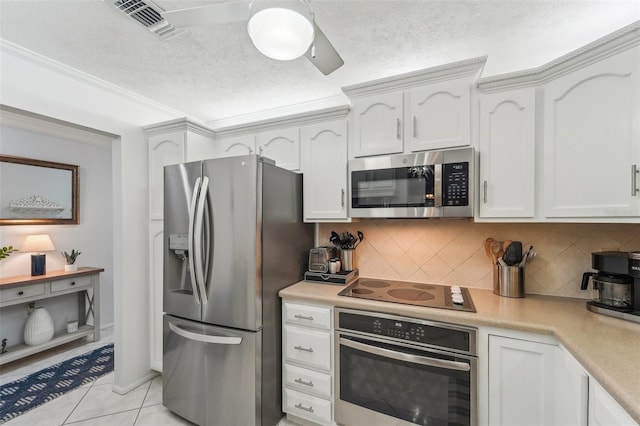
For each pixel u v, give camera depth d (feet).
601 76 4.17
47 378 7.96
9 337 9.04
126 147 7.43
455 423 4.63
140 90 7.48
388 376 5.10
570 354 3.67
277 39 3.27
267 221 5.76
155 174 7.74
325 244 7.73
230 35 5.29
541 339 4.16
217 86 7.32
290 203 6.64
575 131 4.46
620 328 4.03
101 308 11.41
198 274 5.73
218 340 5.58
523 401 4.25
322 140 6.75
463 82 5.38
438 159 5.41
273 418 5.87
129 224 7.41
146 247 7.80
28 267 9.47
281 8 3.02
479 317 4.51
